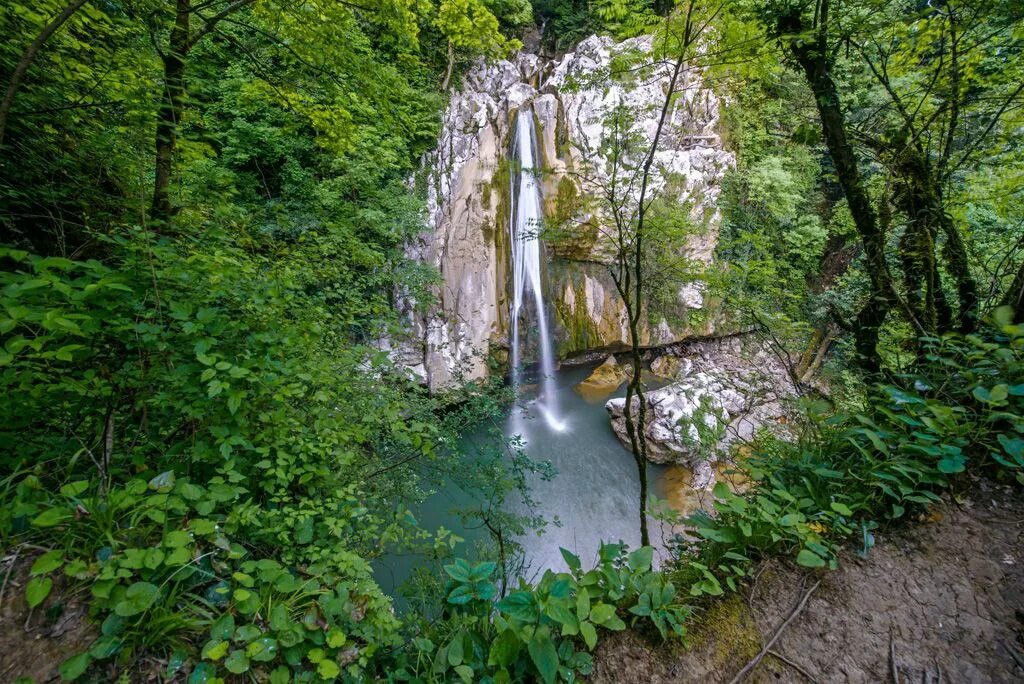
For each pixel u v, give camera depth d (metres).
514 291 10.48
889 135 3.36
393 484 3.67
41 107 2.99
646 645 1.62
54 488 1.76
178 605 1.46
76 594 1.40
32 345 1.40
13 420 1.78
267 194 8.85
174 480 1.73
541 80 11.23
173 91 3.53
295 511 1.93
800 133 3.74
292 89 4.83
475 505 6.35
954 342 2.73
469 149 10.38
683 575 1.93
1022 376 2.17
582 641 1.62
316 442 2.40
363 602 1.71
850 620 1.70
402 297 9.47
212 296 2.27
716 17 2.97
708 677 1.53
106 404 1.94
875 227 3.36
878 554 1.92
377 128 8.34
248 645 1.37
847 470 2.24
